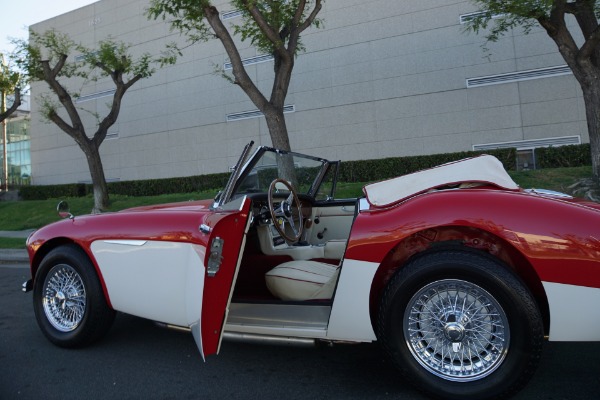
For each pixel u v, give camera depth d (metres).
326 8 17.95
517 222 2.46
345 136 17.77
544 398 2.69
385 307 2.68
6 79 17.44
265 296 3.54
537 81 15.12
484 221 2.50
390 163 15.91
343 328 2.79
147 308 3.30
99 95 23.81
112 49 16.22
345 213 4.40
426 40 16.52
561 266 2.37
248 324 3.07
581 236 2.37
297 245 4.12
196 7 9.73
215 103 20.62
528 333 2.40
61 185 23.83
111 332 4.27
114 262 3.44
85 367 3.44
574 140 14.66
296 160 4.26
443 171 2.97
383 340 2.71
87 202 18.39
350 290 2.74
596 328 2.33
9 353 3.79
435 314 2.64
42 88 25.84
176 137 21.66
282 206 3.81
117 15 22.86
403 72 16.88
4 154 27.86
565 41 8.89
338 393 2.88
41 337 4.21
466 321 2.57
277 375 3.21
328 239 4.44
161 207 3.88
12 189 27.52
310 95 18.31
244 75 9.97
